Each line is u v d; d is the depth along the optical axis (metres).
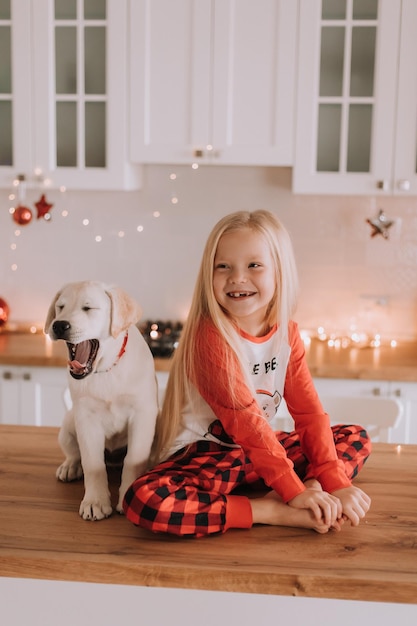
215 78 3.07
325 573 1.30
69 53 3.14
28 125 3.17
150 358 1.64
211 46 3.05
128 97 3.11
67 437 1.68
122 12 3.06
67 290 1.55
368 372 2.96
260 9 3.02
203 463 1.56
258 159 3.10
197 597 1.44
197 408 1.64
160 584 1.32
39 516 1.51
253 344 1.62
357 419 2.29
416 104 3.03
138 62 3.08
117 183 3.17
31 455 1.85
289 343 1.70
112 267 3.63
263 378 1.65
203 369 1.57
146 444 1.60
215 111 3.09
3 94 3.17
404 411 2.98
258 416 1.54
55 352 3.12
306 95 3.04
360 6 3.02
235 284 1.56
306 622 1.40
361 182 3.09
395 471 1.77
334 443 1.70
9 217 3.62
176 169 3.54
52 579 1.34
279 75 3.04
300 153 3.08
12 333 3.58
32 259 3.65
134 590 1.44
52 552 1.35
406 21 2.99
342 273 3.54
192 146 3.12
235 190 3.53
